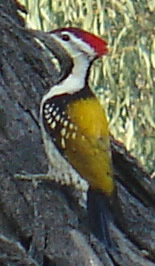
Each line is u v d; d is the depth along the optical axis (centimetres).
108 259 207
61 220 207
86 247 206
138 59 368
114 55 365
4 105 209
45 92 214
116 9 366
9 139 209
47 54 220
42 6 345
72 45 211
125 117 372
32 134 210
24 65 216
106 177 207
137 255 211
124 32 365
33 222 206
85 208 207
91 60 211
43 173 209
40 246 206
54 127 209
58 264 205
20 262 204
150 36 370
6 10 224
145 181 216
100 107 211
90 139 208
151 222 214
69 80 211
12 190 206
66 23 351
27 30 214
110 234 209
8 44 215
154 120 373
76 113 209
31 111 212
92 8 356
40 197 207
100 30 357
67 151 208
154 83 371
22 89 213
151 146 372
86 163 207
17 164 207
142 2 373
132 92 371
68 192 208
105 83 367
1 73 212
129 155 216
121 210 210
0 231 205
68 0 352
